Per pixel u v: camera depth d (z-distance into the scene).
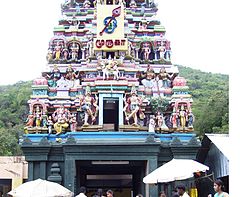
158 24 32.25
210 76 99.12
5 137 53.09
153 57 31.33
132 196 34.09
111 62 29.31
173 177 15.73
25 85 91.19
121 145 26.17
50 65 30.47
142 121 29.11
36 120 28.48
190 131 28.36
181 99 28.77
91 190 35.66
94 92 28.92
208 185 29.05
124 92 28.89
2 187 35.09
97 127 28.22
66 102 29.17
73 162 26.17
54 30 31.27
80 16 32.16
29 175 26.73
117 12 30.27
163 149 27.09
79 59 31.16
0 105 72.94
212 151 28.39
